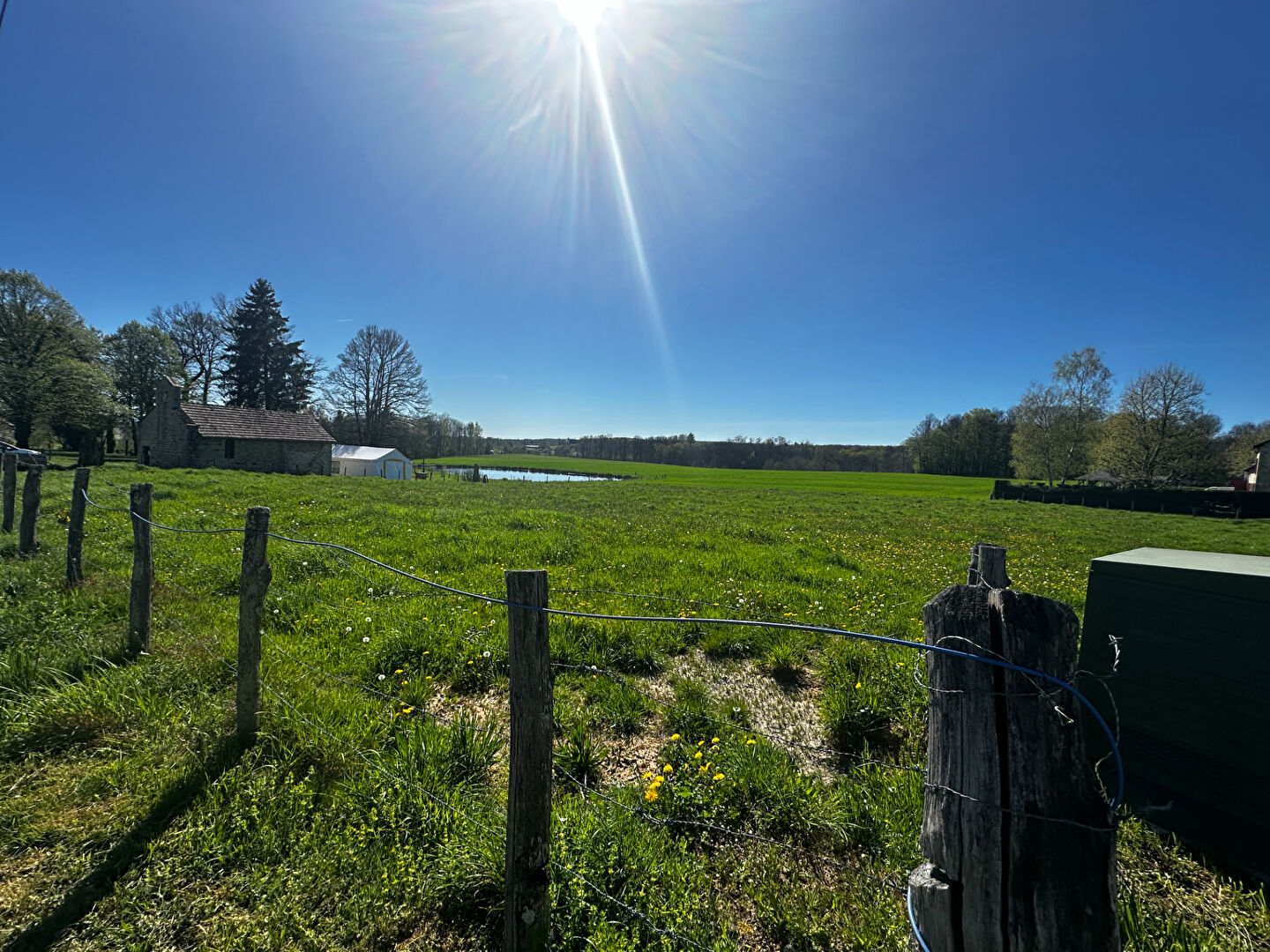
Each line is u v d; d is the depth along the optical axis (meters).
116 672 4.49
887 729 4.54
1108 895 1.34
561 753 3.89
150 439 45.09
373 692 4.73
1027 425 58.69
